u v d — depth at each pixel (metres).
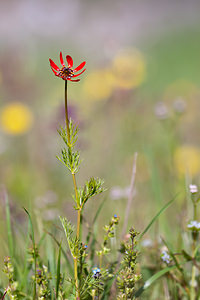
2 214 3.85
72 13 14.30
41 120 7.36
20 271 2.84
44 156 6.80
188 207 3.62
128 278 2.34
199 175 5.57
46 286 2.44
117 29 14.95
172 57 14.69
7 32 12.75
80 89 9.22
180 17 21.00
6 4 14.22
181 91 9.31
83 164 6.55
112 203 4.70
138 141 6.83
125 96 7.84
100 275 2.33
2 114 7.49
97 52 8.88
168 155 6.03
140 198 5.07
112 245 3.08
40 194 5.79
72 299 2.37
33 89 8.02
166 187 5.22
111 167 6.23
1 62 7.84
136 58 8.21
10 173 6.39
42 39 12.62
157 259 3.05
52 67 2.11
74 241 2.27
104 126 7.45
